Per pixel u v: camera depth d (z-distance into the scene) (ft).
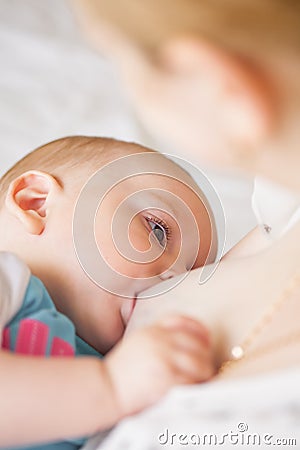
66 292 3.50
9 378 2.60
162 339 2.57
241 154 2.09
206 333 2.63
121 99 6.64
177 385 2.51
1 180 4.00
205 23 1.91
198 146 2.10
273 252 2.76
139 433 2.36
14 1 7.78
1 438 2.59
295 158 2.09
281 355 2.42
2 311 3.00
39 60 7.12
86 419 2.57
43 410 2.56
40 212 3.65
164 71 2.02
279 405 2.16
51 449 2.89
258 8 1.90
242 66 1.95
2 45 7.22
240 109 1.97
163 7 1.93
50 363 2.63
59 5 7.80
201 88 1.98
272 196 3.31
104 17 2.03
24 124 6.32
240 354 2.52
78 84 6.89
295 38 1.93
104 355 3.55
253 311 2.62
